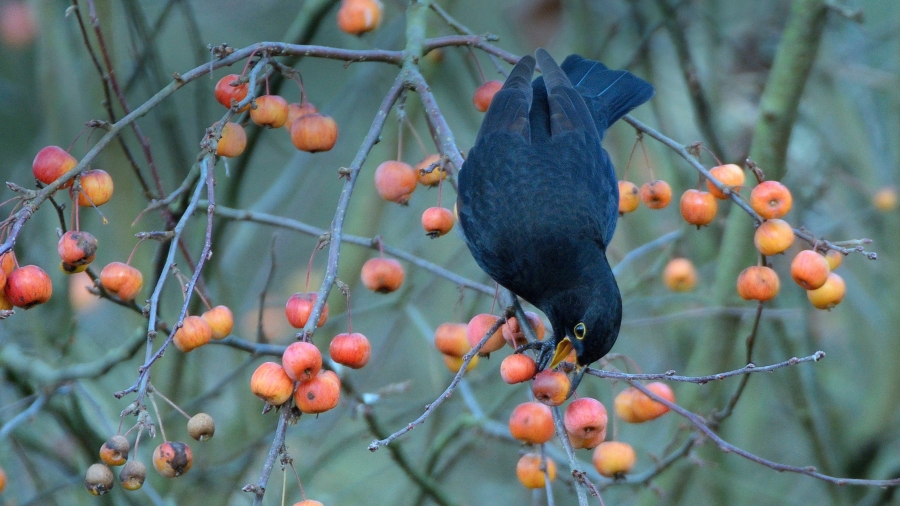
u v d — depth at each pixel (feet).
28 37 46.68
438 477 36.37
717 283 34.94
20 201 19.90
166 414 34.35
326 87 51.75
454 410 45.27
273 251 27.09
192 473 34.91
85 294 39.27
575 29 44.73
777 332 40.91
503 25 50.37
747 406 43.01
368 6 25.99
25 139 51.16
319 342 38.70
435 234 23.22
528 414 21.27
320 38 52.16
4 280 19.67
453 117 47.21
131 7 31.96
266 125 22.93
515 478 47.75
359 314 40.63
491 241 25.50
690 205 24.13
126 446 18.85
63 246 20.15
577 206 25.62
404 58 24.40
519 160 25.96
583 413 21.12
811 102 48.26
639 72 45.47
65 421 31.50
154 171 25.44
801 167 46.21
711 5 44.98
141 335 26.94
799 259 22.53
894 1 48.16
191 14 32.89
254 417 38.63
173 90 20.95
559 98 28.17
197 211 26.76
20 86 51.24
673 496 36.78
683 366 43.47
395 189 24.48
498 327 21.93
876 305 46.14
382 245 25.30
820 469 40.96
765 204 22.71
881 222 46.19
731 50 47.34
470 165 26.22
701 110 34.37
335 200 51.39
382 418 44.73
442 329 24.71
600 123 29.40
